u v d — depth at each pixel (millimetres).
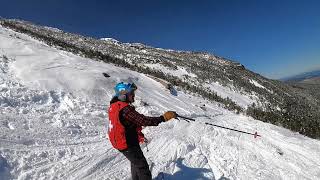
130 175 6680
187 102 17703
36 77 11945
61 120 8883
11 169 5977
